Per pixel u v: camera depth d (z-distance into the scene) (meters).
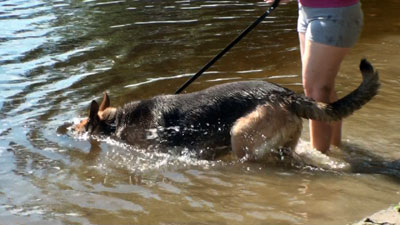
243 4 12.69
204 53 9.02
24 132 5.99
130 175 5.05
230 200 4.46
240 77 7.88
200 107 5.42
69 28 10.64
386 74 7.83
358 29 4.90
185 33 10.29
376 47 9.38
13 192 4.67
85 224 4.11
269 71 8.14
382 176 4.81
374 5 13.19
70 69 8.16
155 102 5.80
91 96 7.08
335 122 5.04
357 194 4.46
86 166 5.25
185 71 8.12
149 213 4.26
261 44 9.57
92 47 9.35
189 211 4.28
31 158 5.39
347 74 7.95
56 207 4.39
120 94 7.16
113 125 5.99
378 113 6.32
